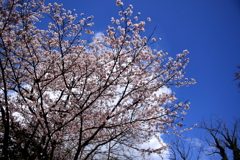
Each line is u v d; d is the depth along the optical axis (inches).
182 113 292.8
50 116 281.7
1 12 230.7
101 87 282.7
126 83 313.4
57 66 300.7
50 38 308.7
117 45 294.5
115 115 283.0
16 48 281.7
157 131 311.0
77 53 313.1
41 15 276.4
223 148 516.4
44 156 257.0
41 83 304.5
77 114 253.0
